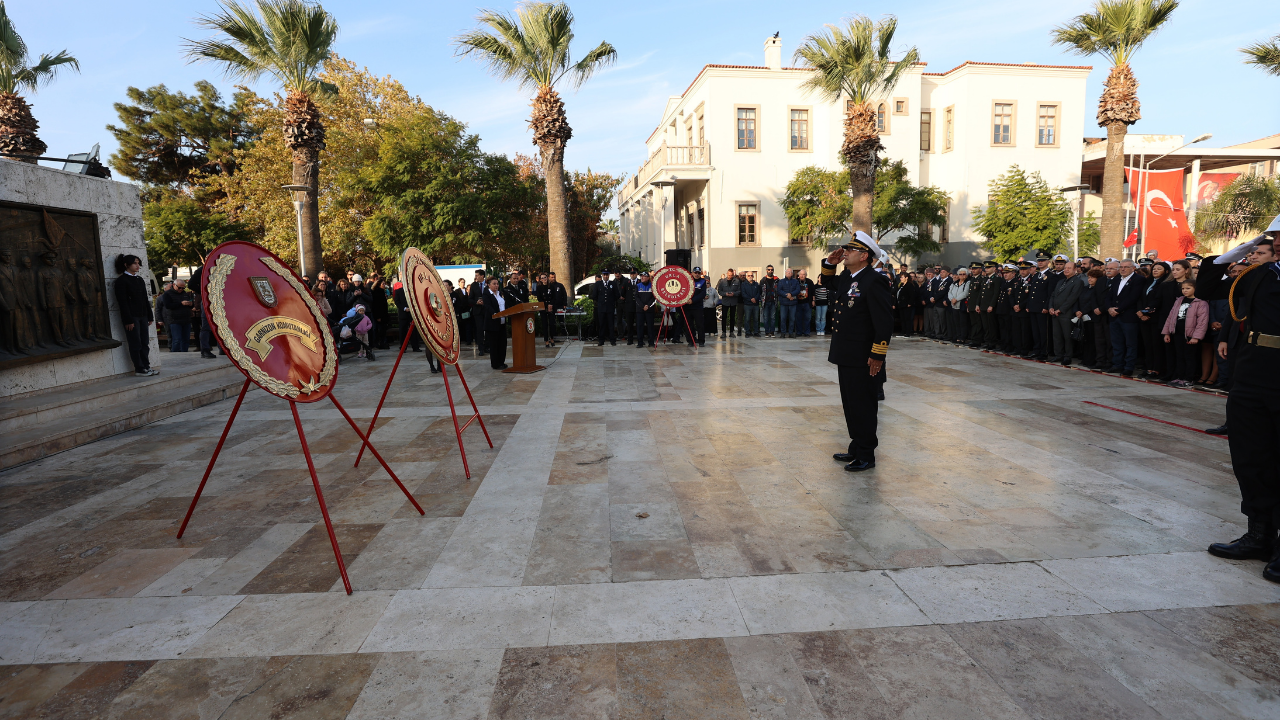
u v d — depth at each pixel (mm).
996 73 26859
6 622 2914
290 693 2363
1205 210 27141
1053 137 27562
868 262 4930
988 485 4586
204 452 5875
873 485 4629
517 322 10570
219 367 9547
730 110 26219
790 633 2713
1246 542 3371
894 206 23875
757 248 26859
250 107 25938
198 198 33812
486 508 4301
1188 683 2350
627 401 7949
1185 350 8461
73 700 2354
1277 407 3203
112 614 2973
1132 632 2691
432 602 3029
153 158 36750
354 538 3826
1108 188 18109
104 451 5949
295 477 5074
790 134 26609
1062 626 2742
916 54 17750
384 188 23688
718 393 8391
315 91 17797
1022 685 2348
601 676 2434
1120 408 7133
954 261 27875
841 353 4945
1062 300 10383
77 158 8680
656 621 2822
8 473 5266
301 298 3828
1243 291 3510
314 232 17344
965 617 2820
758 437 6070
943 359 11500
